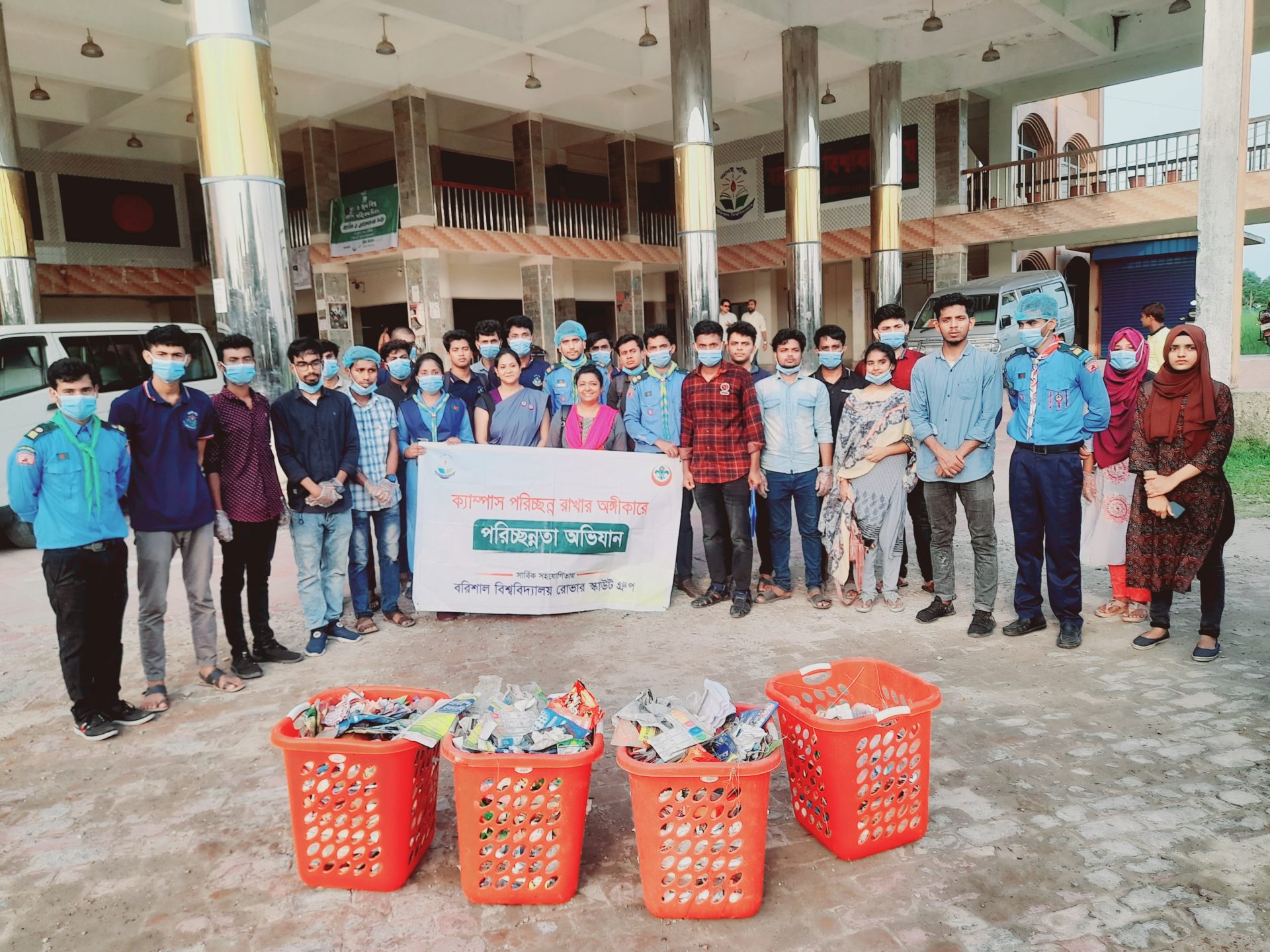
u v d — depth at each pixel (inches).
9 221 472.4
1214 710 143.2
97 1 483.5
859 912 97.8
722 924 97.0
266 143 291.1
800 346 202.1
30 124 710.5
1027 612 183.9
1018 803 118.2
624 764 95.7
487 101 676.7
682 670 171.8
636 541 212.8
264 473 176.2
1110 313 887.1
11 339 320.8
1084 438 172.7
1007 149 779.4
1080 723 141.1
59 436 143.9
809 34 557.6
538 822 99.0
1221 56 298.8
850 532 202.4
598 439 216.4
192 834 119.5
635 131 809.5
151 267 787.4
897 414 197.6
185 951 95.6
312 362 180.7
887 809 107.2
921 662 170.4
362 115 698.8
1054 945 91.1
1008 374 180.2
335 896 104.8
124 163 781.9
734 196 888.3
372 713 108.7
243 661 176.9
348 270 761.0
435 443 206.4
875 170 661.3
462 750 98.7
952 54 646.5
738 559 203.6
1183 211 621.9
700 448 203.8
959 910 97.3
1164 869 102.7
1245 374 755.4
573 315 823.1
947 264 744.3
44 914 102.9
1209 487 160.9
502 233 702.5
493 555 207.5
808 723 105.3
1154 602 173.5
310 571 187.9
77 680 148.3
